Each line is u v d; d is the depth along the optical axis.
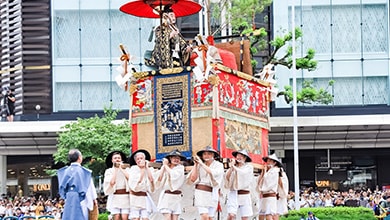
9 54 59.38
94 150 45.88
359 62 56.50
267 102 23.00
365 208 39.88
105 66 56.59
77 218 18.78
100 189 47.00
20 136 55.19
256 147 22.27
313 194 49.16
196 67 19.77
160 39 21.28
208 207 20.05
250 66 22.72
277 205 23.12
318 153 60.28
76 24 56.66
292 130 54.56
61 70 56.59
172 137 20.62
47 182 60.69
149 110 20.94
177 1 21.31
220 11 41.34
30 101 57.97
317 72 56.31
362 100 56.34
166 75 20.75
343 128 55.12
